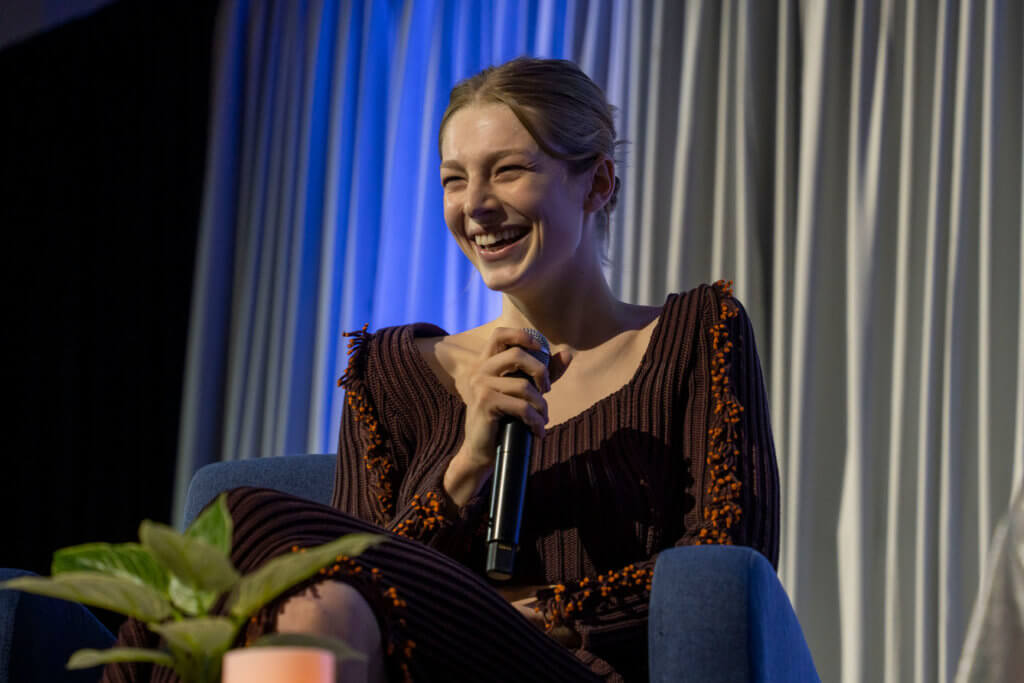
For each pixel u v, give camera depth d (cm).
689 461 326
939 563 550
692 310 347
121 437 880
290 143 844
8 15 972
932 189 585
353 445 360
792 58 645
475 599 243
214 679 160
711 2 681
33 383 923
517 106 332
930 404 564
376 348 374
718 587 248
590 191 352
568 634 300
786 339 618
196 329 845
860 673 552
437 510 305
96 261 911
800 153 629
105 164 920
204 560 157
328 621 200
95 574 157
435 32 793
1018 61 579
